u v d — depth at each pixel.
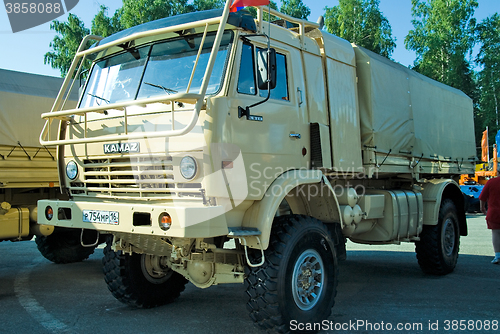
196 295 5.54
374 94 5.78
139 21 27.83
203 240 4.03
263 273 3.78
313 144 4.65
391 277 6.64
